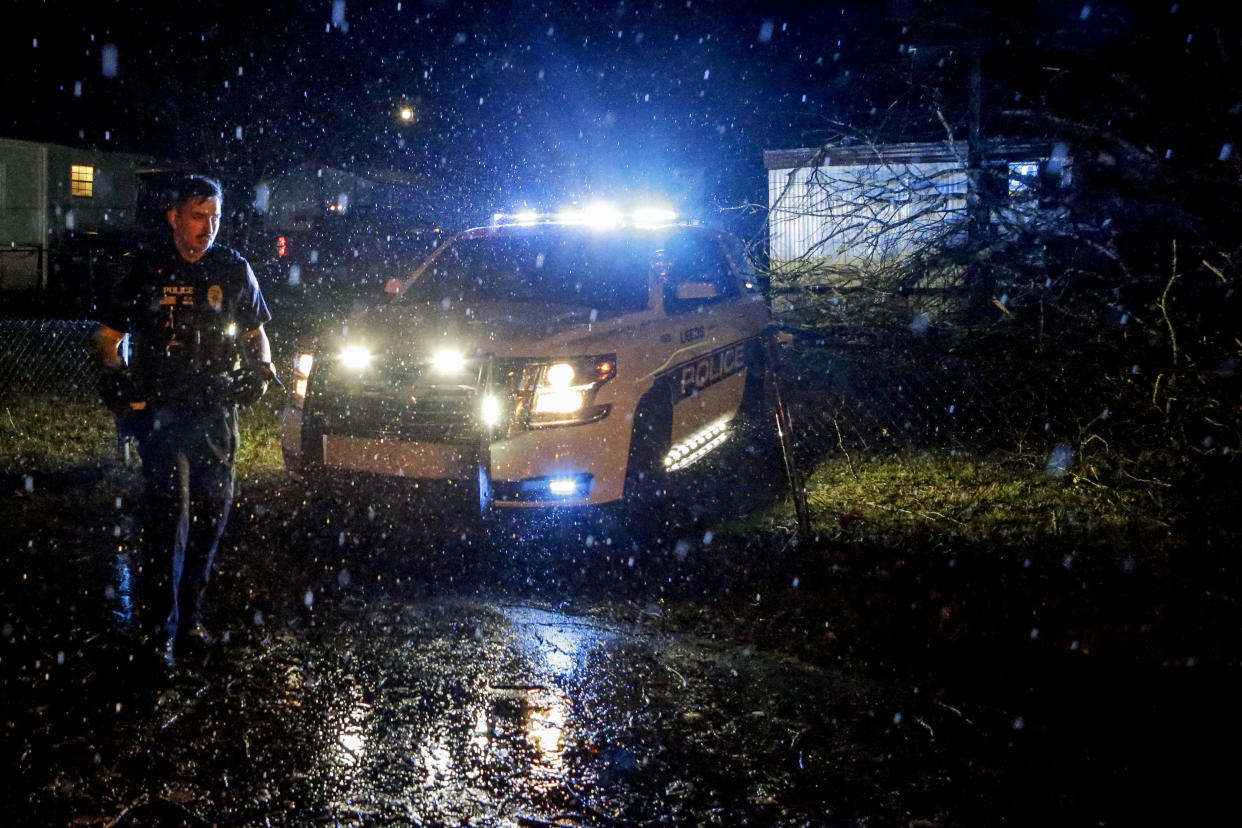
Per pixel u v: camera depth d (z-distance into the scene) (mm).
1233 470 7844
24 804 3371
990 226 11352
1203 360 8609
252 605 5383
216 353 4508
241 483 7965
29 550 6102
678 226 8273
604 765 3814
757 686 4633
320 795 3510
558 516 6961
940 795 3686
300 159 32812
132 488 7762
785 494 8016
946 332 10570
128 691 4250
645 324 7176
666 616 5512
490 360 6453
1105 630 5289
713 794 3627
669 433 7176
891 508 7629
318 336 6961
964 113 13883
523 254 8047
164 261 4434
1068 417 9242
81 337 15039
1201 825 3537
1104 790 3771
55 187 31469
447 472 6488
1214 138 10945
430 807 3457
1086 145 11969
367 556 6352
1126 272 9867
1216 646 5137
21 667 4434
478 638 5090
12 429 9562
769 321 8508
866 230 12227
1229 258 9273
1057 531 7016
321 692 4363
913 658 5066
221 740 3881
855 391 9836
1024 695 4660
